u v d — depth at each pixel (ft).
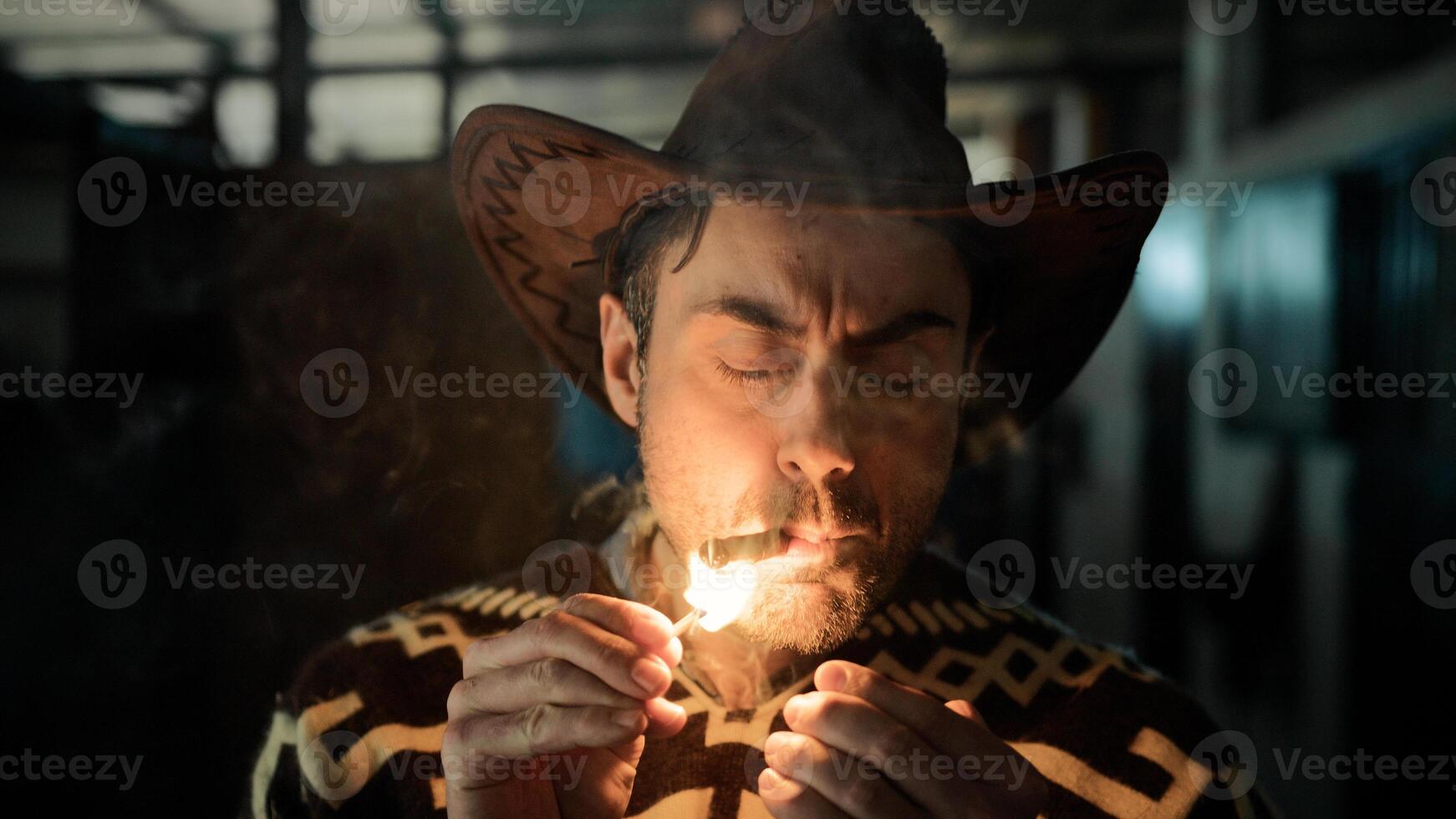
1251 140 15.58
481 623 4.58
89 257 8.98
